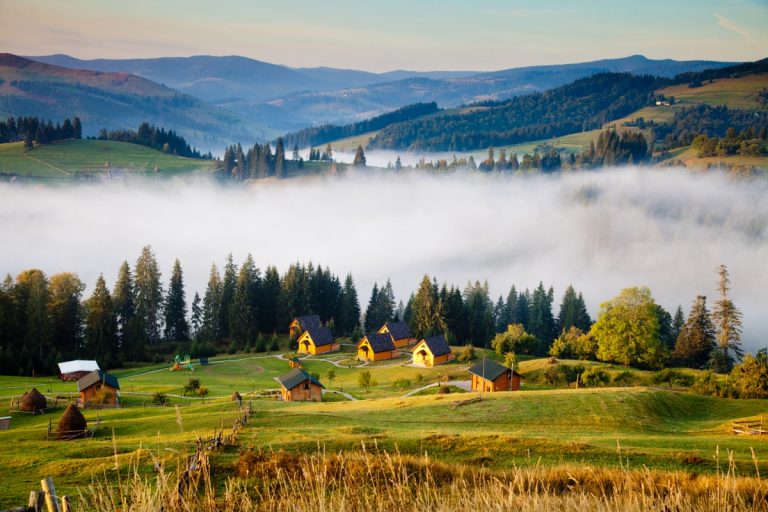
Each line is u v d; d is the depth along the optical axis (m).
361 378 82.31
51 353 108.00
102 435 44.47
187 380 91.94
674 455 33.59
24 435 46.44
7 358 98.44
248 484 22.45
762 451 36.59
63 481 26.86
